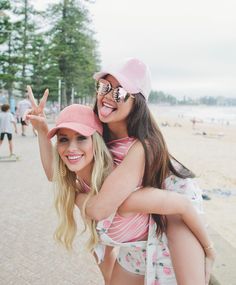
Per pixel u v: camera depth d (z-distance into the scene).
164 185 2.20
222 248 3.73
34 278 3.47
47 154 2.52
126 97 1.96
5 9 28.78
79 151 2.00
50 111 34.03
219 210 6.72
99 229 2.07
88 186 2.12
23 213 5.43
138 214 2.07
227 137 30.66
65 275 3.55
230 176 10.67
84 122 2.03
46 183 7.53
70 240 2.25
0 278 3.44
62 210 2.19
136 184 1.96
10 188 7.06
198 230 2.05
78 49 42.19
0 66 32.09
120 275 2.38
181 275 1.99
